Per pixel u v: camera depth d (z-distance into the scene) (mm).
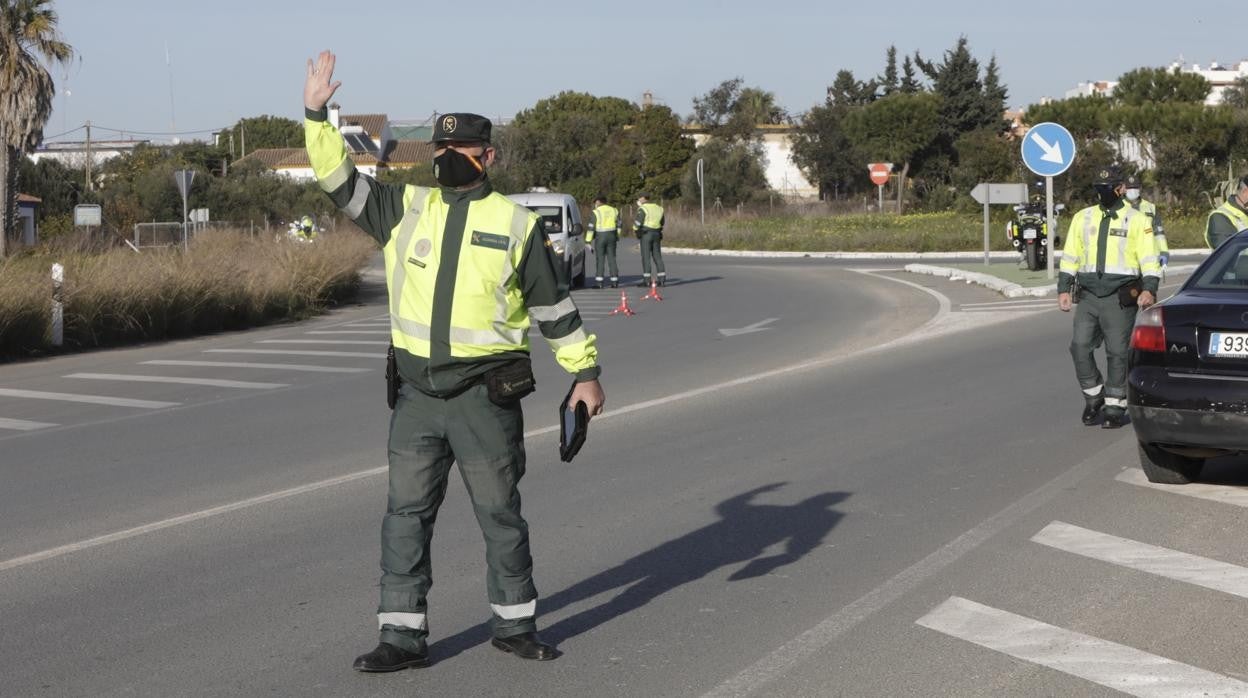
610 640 5457
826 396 12203
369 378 14547
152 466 9562
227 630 5660
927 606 5820
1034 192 47750
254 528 7543
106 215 58156
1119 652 5199
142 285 19984
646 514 7691
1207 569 6387
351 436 10703
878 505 7820
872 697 4742
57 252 28391
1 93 39156
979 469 8812
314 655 5316
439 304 4887
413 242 4941
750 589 6148
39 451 10312
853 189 77438
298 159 100188
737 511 7734
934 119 75062
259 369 15594
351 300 27547
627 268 38031
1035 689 4805
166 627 5711
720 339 17609
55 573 6633
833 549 6840
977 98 82562
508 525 5145
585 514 7707
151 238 44938
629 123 107188
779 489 8305
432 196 5000
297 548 7070
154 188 61594
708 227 52344
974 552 6727
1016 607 5793
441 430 5020
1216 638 5359
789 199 78438
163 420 11805
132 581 6461
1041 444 9664
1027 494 8055
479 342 4906
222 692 4910
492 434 5008
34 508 8211
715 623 5648
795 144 78812
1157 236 10117
